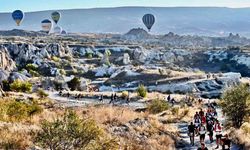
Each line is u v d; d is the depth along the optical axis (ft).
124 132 79.82
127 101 225.56
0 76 318.45
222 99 103.30
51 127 47.70
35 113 86.33
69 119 48.70
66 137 47.78
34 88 302.86
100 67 589.32
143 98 246.47
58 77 352.08
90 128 49.06
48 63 597.93
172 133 93.76
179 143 86.94
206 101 225.76
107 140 55.88
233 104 100.22
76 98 244.22
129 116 102.12
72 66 608.60
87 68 602.03
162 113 135.44
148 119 100.53
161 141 82.74
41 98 196.95
